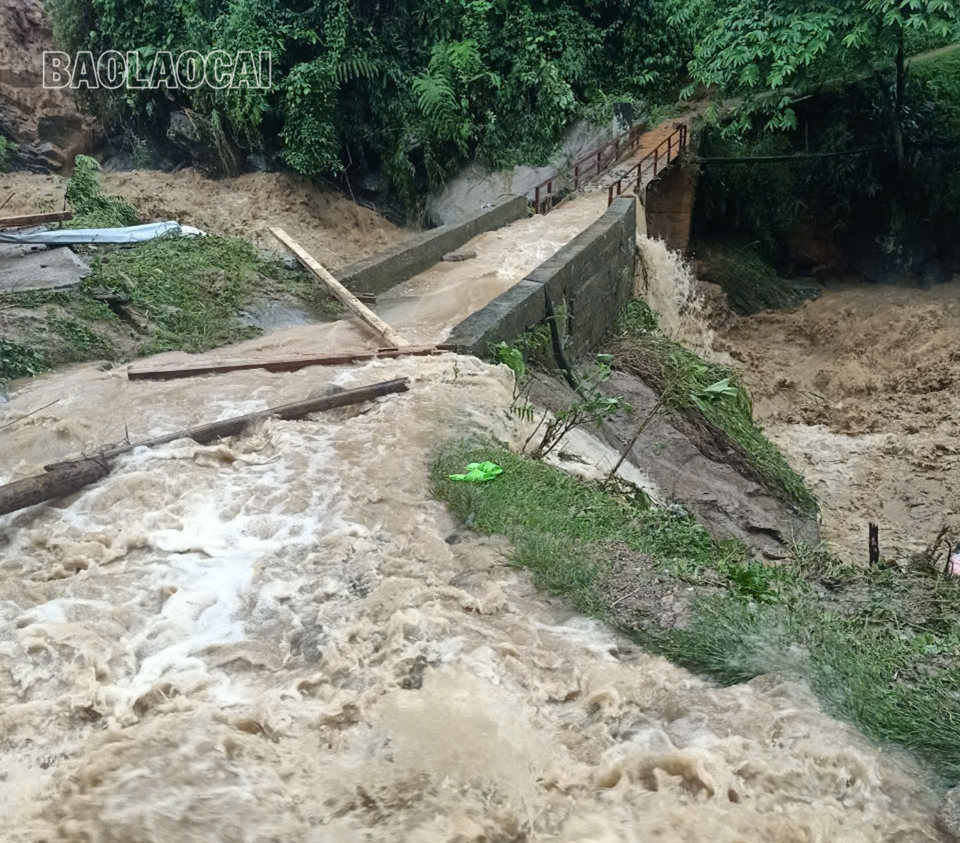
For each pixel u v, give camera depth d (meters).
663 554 6.38
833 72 24.25
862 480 15.32
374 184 28.30
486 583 5.67
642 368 14.14
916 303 22.56
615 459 10.88
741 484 12.06
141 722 4.56
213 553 6.09
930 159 23.92
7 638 5.19
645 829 3.87
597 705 4.66
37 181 27.67
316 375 9.31
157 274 12.26
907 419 17.48
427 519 6.48
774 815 3.94
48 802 3.98
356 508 6.58
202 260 12.93
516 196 21.03
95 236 13.65
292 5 27.14
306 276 13.62
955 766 4.19
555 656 5.05
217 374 9.44
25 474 7.39
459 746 4.29
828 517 13.96
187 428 8.08
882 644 5.23
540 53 27.09
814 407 18.53
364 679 4.84
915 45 26.22
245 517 6.47
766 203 25.31
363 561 5.90
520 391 9.87
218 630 5.38
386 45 27.84
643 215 21.39
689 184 24.83
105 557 6.06
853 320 22.27
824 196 25.06
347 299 12.20
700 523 10.40
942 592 6.46
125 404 8.63
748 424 13.66
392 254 15.23
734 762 4.22
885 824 3.94
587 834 3.84
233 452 7.33
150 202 25.72
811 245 25.42
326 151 26.61
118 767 4.12
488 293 13.91
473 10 27.41
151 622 5.40
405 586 5.58
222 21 26.73
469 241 18.12
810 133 25.28
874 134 24.50
